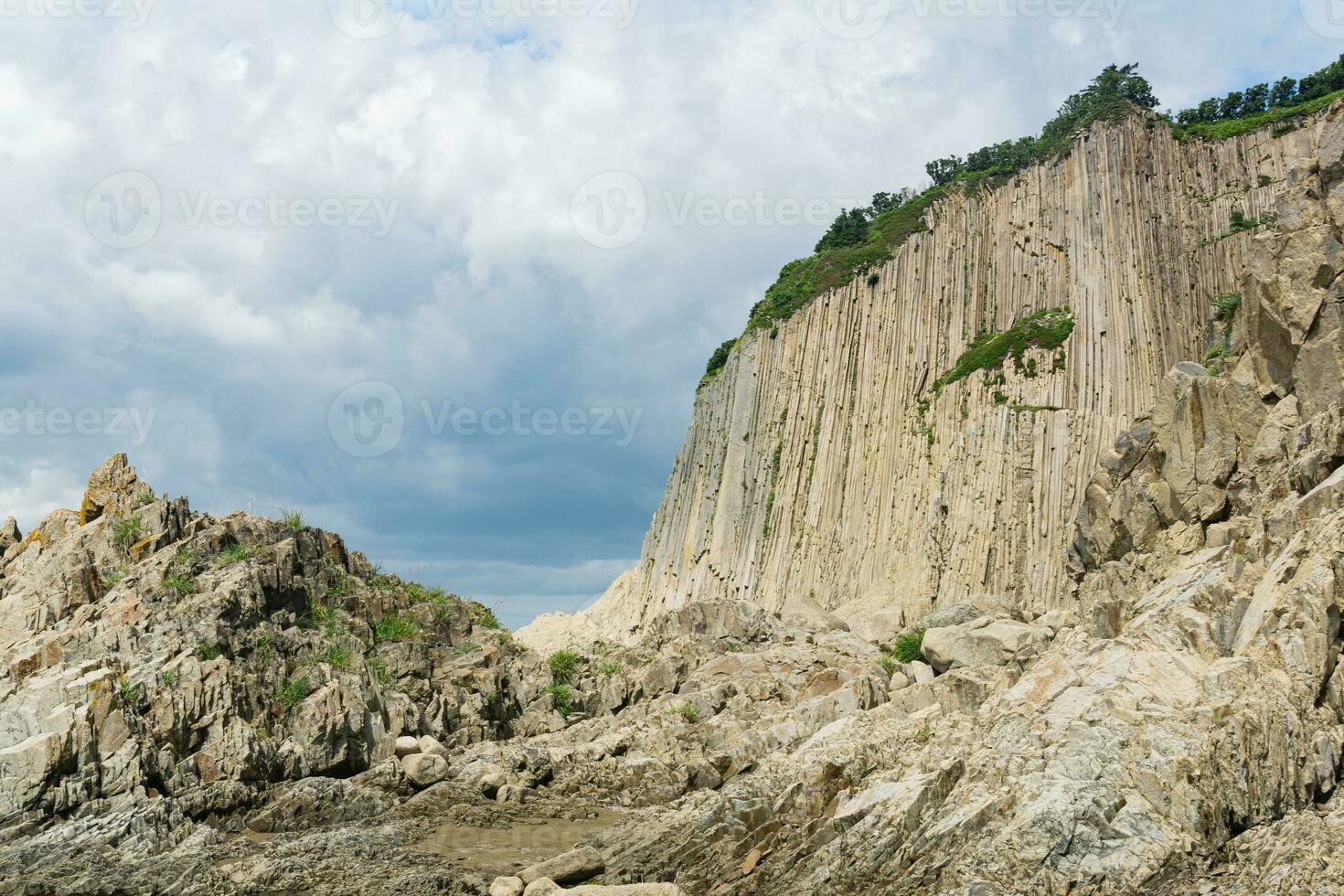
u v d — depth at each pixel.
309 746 36.19
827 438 98.44
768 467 103.00
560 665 50.84
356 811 33.06
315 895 25.67
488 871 27.12
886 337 98.25
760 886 23.62
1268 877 18.06
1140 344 84.75
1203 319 87.06
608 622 116.38
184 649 36.19
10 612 38.69
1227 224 89.56
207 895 25.77
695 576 106.25
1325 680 22.48
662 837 28.25
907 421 92.50
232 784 33.22
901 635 64.50
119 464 44.44
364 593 46.16
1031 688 26.33
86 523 43.56
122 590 38.66
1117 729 22.09
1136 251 88.00
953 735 27.39
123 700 32.97
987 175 101.69
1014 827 20.61
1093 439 73.62
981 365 87.00
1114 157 91.19
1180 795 20.44
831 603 89.19
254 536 44.19
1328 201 34.28
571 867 26.02
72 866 27.27
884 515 89.00
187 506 43.81
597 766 38.16
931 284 97.56
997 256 95.12
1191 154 93.56
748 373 109.44
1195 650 25.28
